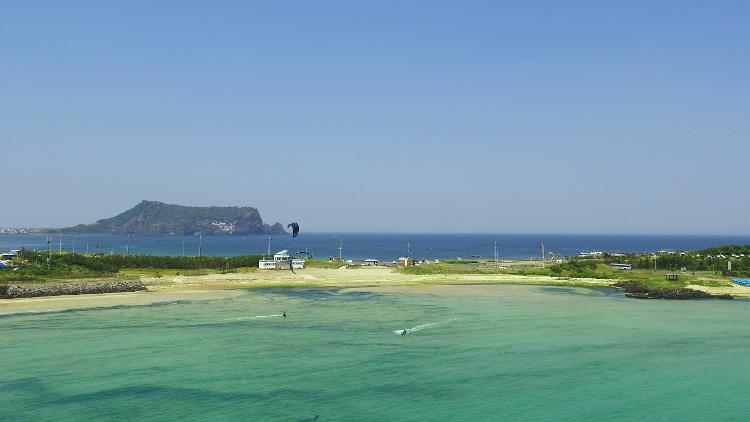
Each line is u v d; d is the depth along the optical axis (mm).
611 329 51625
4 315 56781
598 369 38281
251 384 34250
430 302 69188
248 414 29469
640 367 38875
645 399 32562
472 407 30938
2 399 31234
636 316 59125
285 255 115812
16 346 43000
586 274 101750
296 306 65125
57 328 50094
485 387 34250
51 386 33469
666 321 56188
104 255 112938
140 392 32625
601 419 29594
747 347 44875
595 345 45125
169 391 32844
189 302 67875
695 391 34000
